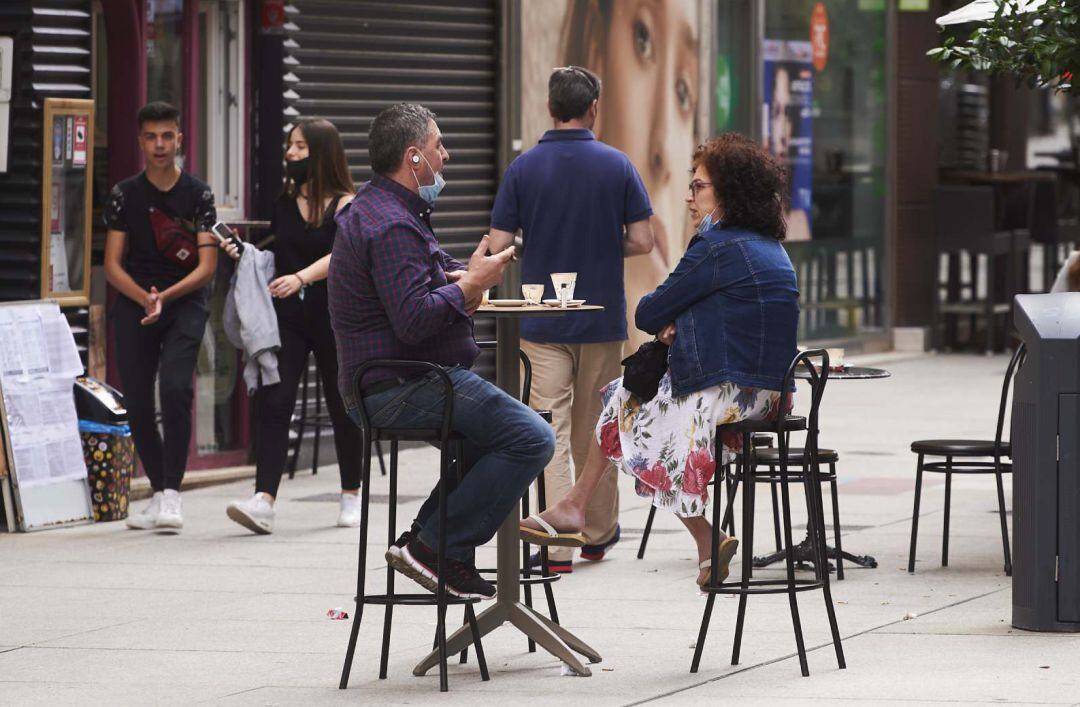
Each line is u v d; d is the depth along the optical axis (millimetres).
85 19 22406
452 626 15898
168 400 21031
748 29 36969
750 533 14125
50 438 21391
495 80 29250
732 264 14508
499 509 13656
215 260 21297
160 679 14102
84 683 14000
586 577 18203
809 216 39375
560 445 18547
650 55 33375
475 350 13992
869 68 41219
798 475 17672
